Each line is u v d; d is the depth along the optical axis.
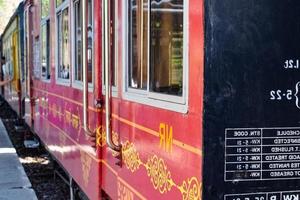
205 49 2.44
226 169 2.46
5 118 19.62
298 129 2.51
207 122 2.44
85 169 5.28
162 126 3.03
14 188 8.23
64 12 6.38
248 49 2.46
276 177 2.49
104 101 4.56
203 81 2.44
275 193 2.50
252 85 2.47
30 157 11.19
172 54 2.93
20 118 14.10
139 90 3.55
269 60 2.48
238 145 2.47
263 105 2.48
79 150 5.58
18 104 14.23
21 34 13.09
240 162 2.47
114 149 3.99
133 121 3.65
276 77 2.48
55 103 7.32
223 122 2.45
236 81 2.46
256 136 2.48
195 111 2.53
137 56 3.65
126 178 3.84
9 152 11.55
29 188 8.27
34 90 10.19
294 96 2.50
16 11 14.42
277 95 2.48
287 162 2.50
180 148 2.74
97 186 4.71
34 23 9.85
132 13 3.79
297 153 2.51
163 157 3.01
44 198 7.96
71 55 5.84
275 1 2.47
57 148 7.24
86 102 4.61
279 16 2.47
